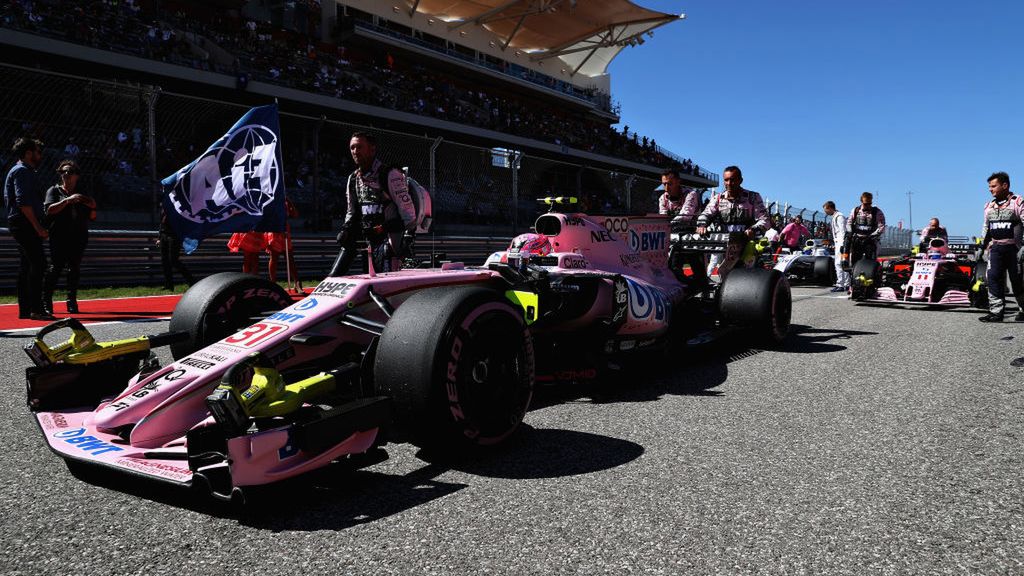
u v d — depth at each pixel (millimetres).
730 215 5754
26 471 2354
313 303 2770
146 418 2152
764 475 2332
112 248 9766
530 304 3283
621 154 37469
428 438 2330
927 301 8414
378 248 4254
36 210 6207
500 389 2527
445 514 2002
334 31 29172
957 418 3057
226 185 5695
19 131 11102
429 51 31531
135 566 1690
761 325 4820
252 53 23031
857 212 10352
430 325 2295
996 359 4531
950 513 2010
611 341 3822
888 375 4051
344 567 1685
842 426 2943
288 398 2020
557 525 1927
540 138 32000
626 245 4656
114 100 11727
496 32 36125
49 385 2488
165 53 19734
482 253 15492
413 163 15250
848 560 1723
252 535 1862
